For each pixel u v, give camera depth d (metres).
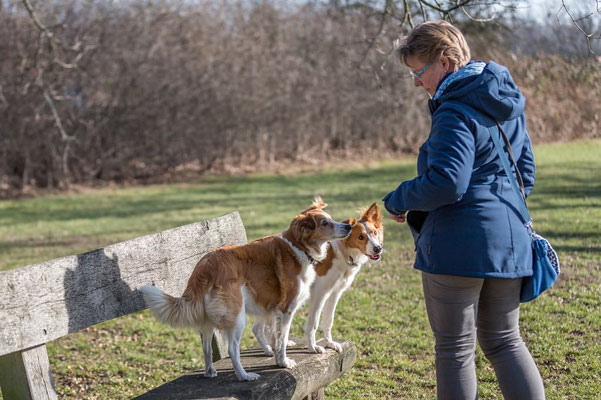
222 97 19.73
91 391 4.34
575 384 3.85
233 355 3.03
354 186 15.88
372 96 21.11
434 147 2.42
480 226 2.46
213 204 13.98
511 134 2.65
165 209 13.70
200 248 3.66
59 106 17.61
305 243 3.40
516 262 2.48
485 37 15.06
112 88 18.75
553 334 4.75
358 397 3.91
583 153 19.19
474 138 2.43
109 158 19.16
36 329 2.58
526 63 15.80
